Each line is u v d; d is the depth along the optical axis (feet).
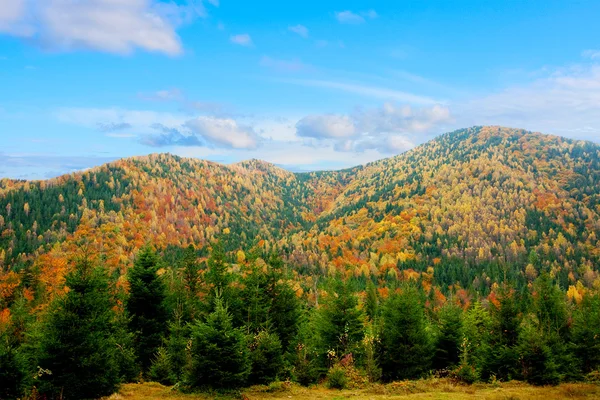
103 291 76.95
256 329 89.20
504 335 89.76
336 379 77.41
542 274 114.62
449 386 72.43
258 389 71.67
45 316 67.26
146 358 97.55
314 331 111.65
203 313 100.07
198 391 69.62
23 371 61.87
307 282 440.45
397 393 69.46
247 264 109.19
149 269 103.60
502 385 75.51
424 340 90.38
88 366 65.26
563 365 83.61
